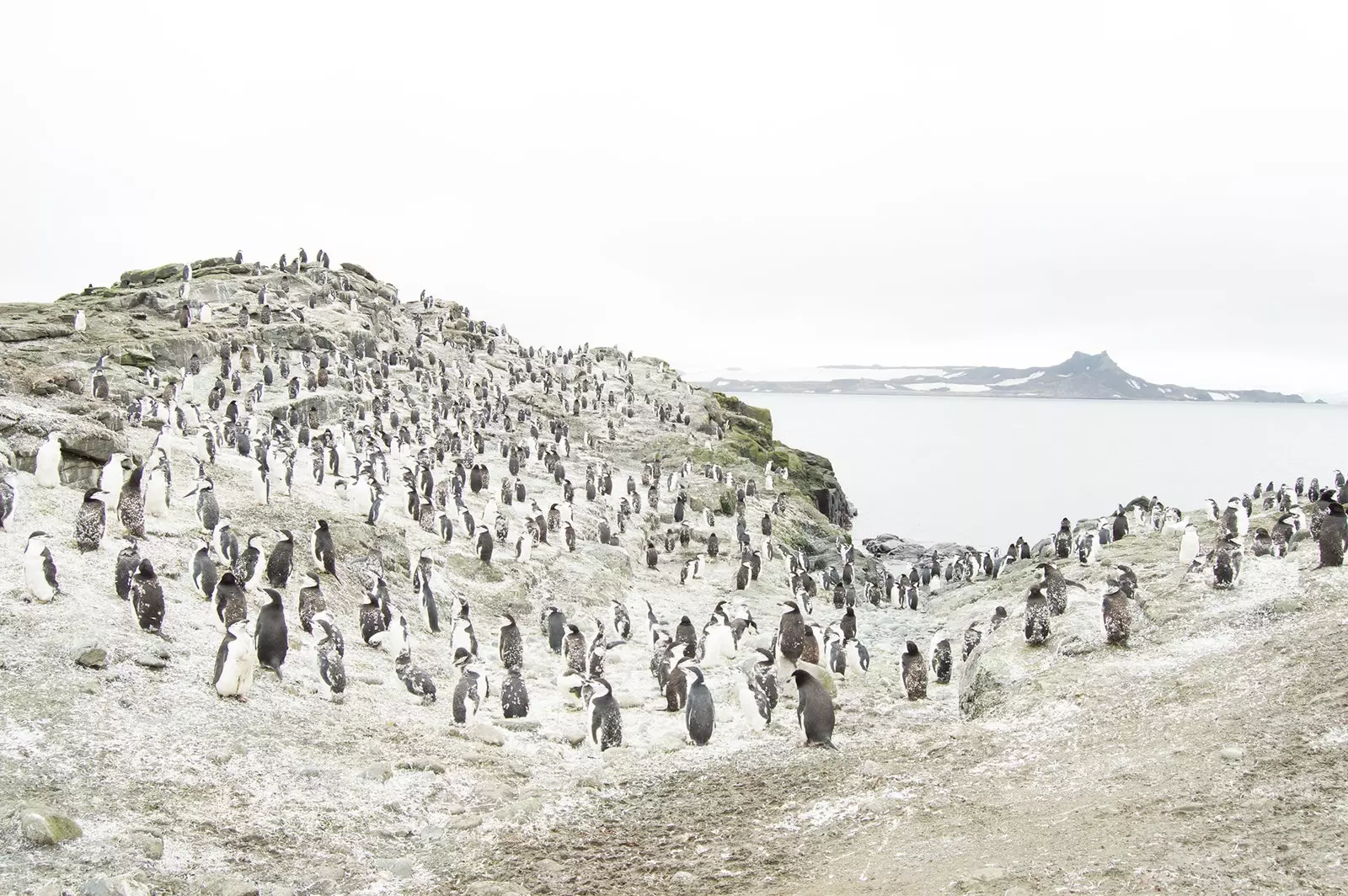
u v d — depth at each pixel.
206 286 52.88
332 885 10.53
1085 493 110.56
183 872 10.02
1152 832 10.15
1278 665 15.02
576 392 63.75
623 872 11.15
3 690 12.70
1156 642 18.19
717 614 25.08
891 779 13.99
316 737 14.34
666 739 16.70
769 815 13.01
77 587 16.41
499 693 18.92
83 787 11.18
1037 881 9.20
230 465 28.05
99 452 22.17
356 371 48.53
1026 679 18.09
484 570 27.81
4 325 36.84
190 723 13.47
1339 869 8.53
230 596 16.75
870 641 29.44
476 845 12.00
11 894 8.82
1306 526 25.69
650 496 44.72
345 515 26.08
